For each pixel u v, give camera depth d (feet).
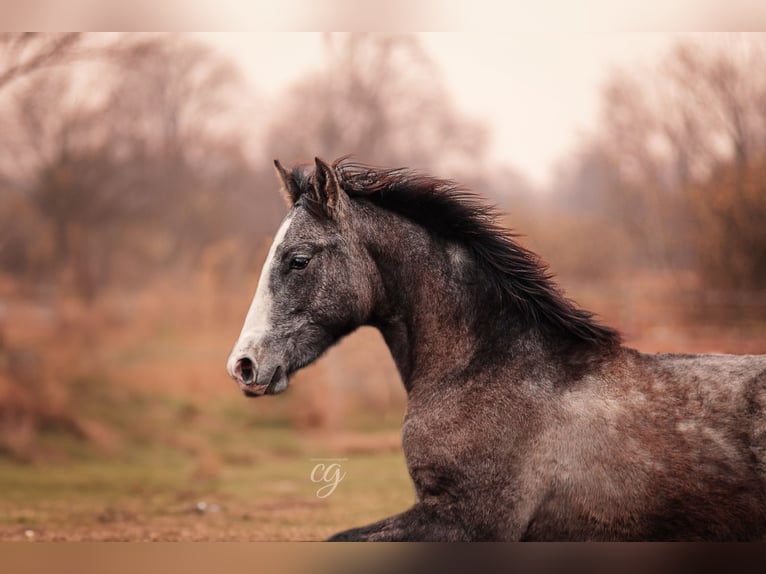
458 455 15.70
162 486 38.42
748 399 14.99
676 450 14.93
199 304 84.58
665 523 14.93
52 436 52.54
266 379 15.96
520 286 16.75
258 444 51.13
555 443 15.44
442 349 16.70
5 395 54.90
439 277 16.92
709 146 81.61
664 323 67.92
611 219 87.97
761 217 75.20
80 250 97.66
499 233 17.25
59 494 36.50
